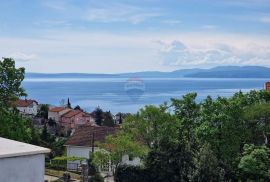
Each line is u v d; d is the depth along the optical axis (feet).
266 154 187.01
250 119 205.98
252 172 186.60
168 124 204.44
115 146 196.65
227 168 192.85
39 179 40.50
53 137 313.32
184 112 214.69
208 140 202.18
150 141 207.82
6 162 38.50
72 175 219.82
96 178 197.16
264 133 209.46
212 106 208.95
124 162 225.56
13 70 177.27
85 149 277.23
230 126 202.18
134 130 208.64
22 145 41.68
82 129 296.30
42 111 458.50
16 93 178.91
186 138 202.59
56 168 246.06
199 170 183.21
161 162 190.08
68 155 280.10
